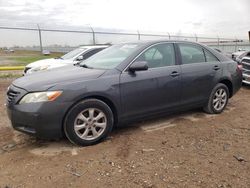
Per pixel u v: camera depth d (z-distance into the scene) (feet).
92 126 14.97
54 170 12.44
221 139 15.96
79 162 13.15
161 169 12.45
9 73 45.21
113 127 16.71
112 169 12.47
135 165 12.82
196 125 18.25
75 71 16.21
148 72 16.78
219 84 20.54
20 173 12.25
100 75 15.39
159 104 17.35
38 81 14.57
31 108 13.70
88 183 11.40
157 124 18.34
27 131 14.17
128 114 16.24
